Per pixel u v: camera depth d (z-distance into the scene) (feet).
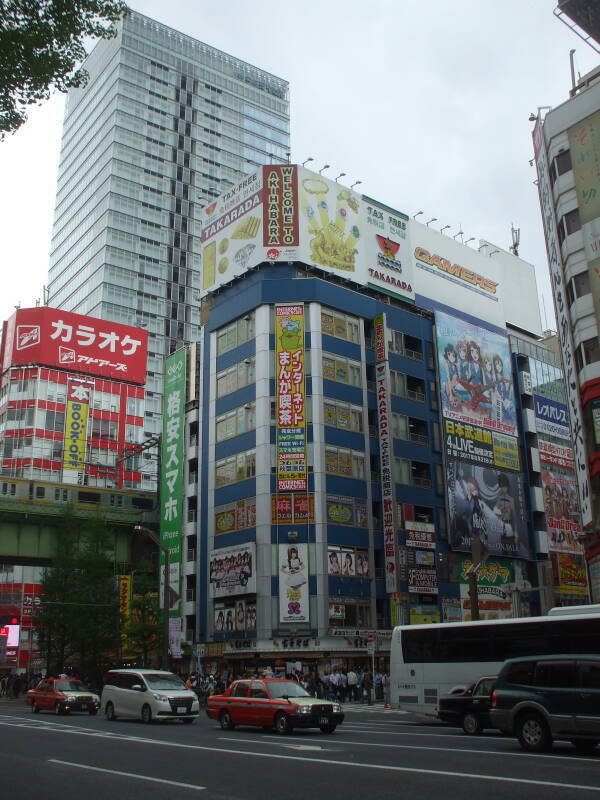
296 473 166.30
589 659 50.80
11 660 250.57
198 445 196.65
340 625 159.33
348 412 177.88
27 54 43.29
